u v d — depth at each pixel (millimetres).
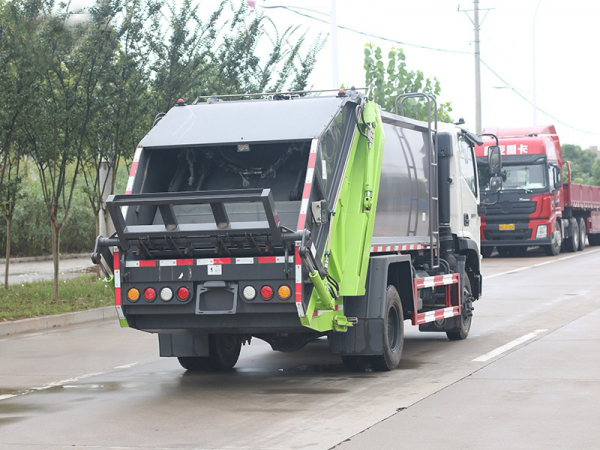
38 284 27062
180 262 11461
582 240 50406
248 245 11203
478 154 41562
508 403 10523
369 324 12828
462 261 16922
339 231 12266
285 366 14297
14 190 24234
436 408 10352
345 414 10180
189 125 12602
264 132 12070
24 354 16141
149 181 12422
